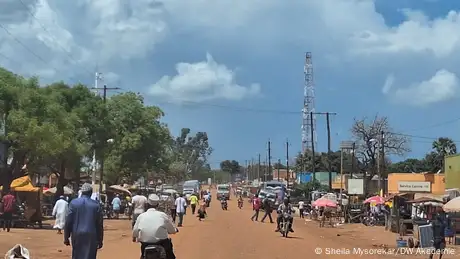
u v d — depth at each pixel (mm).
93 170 44812
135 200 24828
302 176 105688
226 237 27344
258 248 22438
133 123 57094
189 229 32594
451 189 44656
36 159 35562
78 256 10203
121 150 55750
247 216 50438
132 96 57562
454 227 31750
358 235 35125
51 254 18625
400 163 102500
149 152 58531
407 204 48469
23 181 36875
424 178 63906
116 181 60688
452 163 47438
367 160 82562
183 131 189125
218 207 74375
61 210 26688
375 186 80688
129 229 32750
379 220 46469
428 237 25031
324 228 41781
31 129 31469
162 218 11117
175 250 20969
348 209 51281
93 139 43125
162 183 107438
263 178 158875
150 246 10797
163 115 59562
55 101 36250
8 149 34531
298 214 63094
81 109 41219
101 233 10570
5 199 27234
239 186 165125
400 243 26547
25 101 32625
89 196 10555
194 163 184125
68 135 34344
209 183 172375
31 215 30859
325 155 113062
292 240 27203
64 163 40469
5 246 20703
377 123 82375
